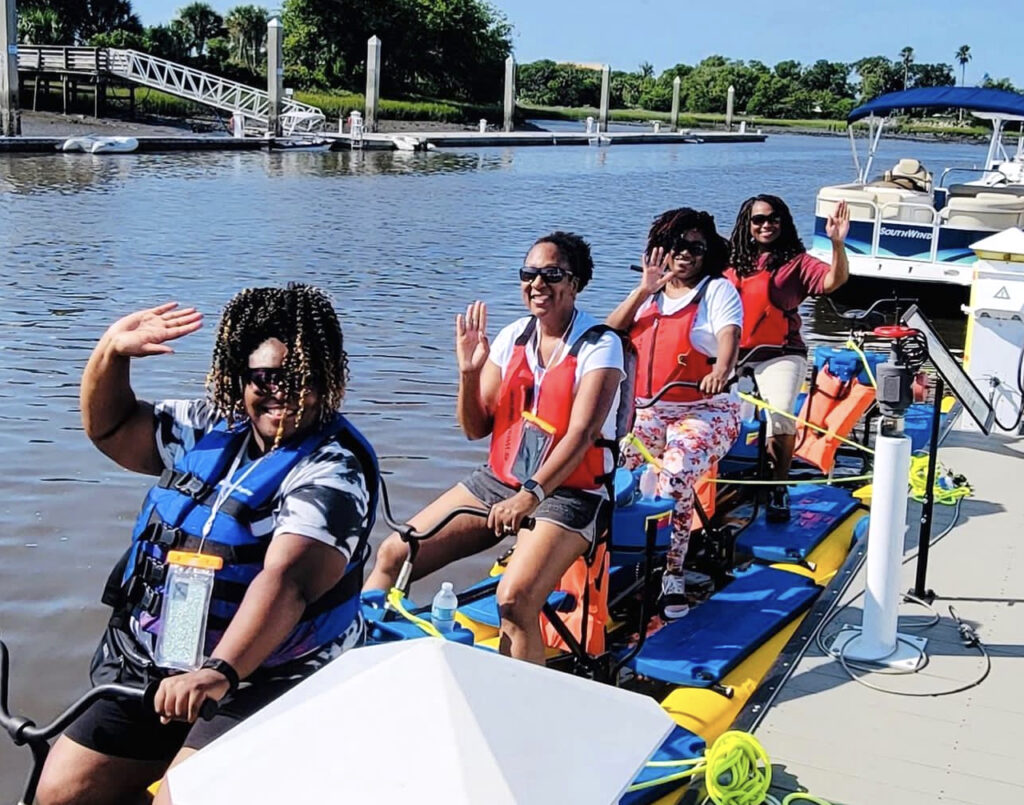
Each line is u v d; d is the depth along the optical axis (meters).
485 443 8.90
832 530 6.07
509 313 14.34
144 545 3.27
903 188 17.16
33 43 67.31
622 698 2.18
